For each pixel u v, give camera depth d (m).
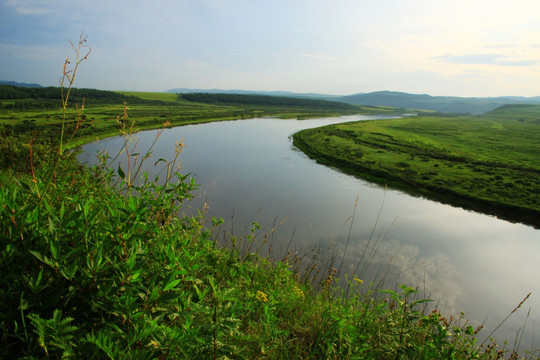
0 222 1.72
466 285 16.88
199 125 95.25
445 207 32.72
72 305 1.65
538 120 171.75
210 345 1.76
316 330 2.79
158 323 1.74
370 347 2.45
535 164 53.06
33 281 1.54
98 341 1.33
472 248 22.45
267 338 2.33
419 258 19.62
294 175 40.75
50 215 1.82
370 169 44.62
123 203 2.26
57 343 1.33
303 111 197.25
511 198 34.31
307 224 23.62
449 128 113.25
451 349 2.32
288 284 3.86
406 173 43.22
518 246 23.69
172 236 2.28
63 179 2.62
